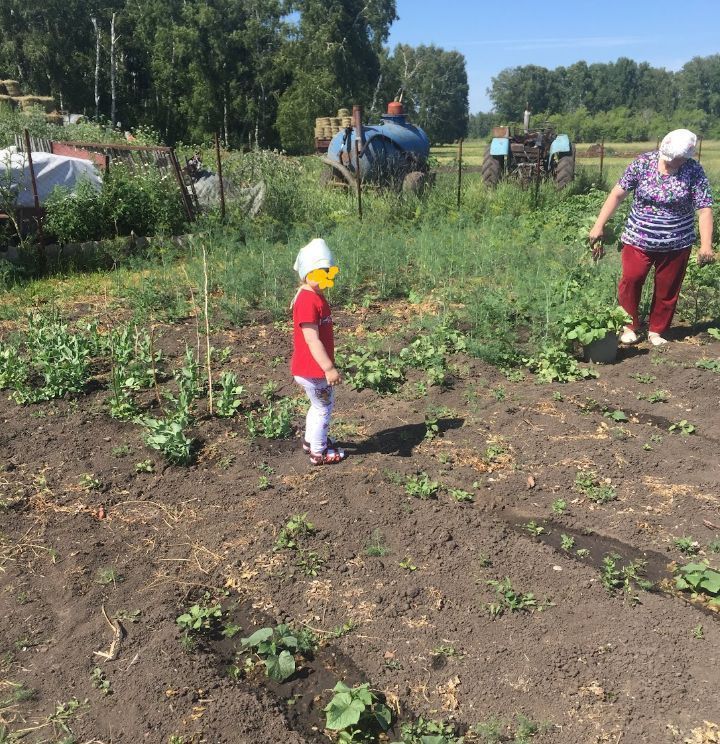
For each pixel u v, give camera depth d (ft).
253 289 27.81
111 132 72.33
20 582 11.84
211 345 22.93
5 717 9.21
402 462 15.39
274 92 166.30
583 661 10.04
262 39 167.12
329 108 164.35
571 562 12.14
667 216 20.58
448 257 31.35
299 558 12.27
